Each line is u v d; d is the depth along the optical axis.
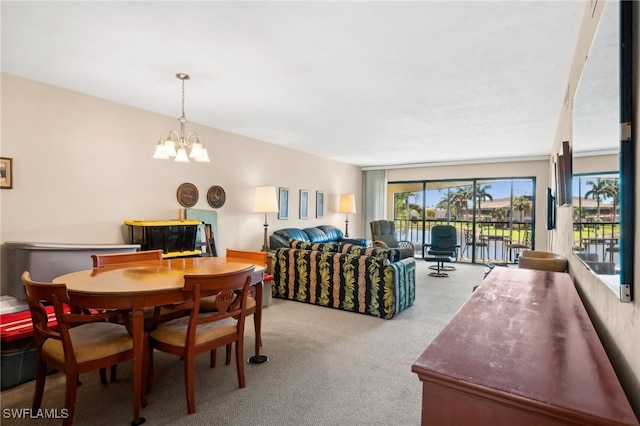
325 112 3.89
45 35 2.23
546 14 1.93
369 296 3.63
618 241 0.95
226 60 2.58
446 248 6.22
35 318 1.80
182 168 4.28
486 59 2.52
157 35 2.22
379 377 2.31
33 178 3.03
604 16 1.17
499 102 3.47
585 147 1.56
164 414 1.87
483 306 1.54
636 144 0.87
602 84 1.21
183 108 3.55
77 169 3.32
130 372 2.38
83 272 2.22
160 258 2.89
